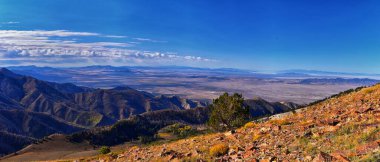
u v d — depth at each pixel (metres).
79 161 41.69
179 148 31.14
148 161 26.89
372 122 21.36
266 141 24.16
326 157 15.53
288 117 36.62
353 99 36.22
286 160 17.72
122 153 38.19
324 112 33.06
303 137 22.16
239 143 26.23
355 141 17.80
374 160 13.68
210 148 25.72
